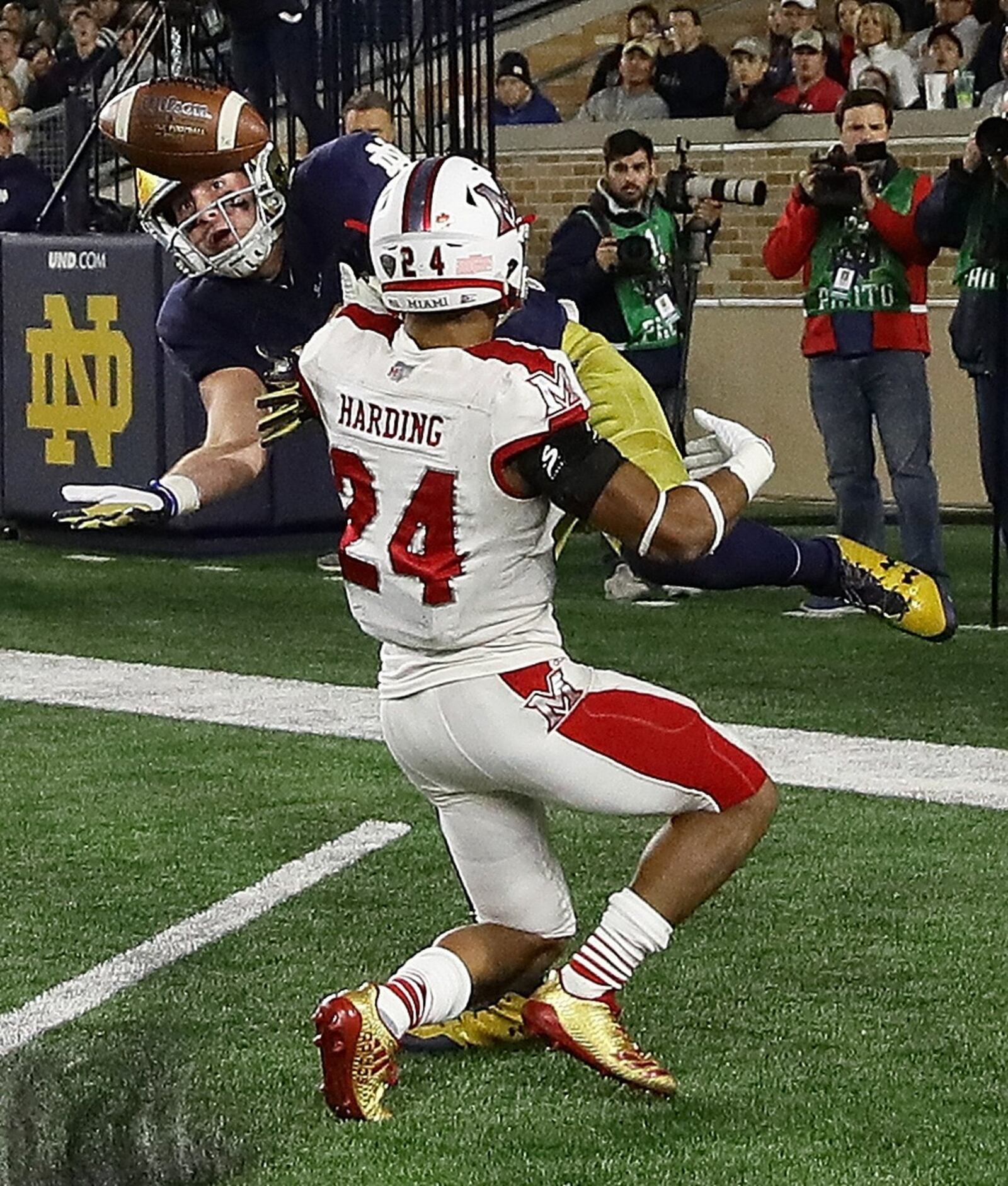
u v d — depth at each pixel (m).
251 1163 5.86
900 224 13.91
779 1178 5.71
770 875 8.60
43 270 18.12
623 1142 5.98
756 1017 6.98
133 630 14.55
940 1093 6.31
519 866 6.34
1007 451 14.00
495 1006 6.71
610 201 15.14
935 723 11.35
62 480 18.27
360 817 9.64
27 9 27.02
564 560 17.48
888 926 7.94
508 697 5.93
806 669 12.85
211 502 6.96
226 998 7.28
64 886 8.65
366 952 7.78
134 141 7.13
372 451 5.91
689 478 6.20
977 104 19.89
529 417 5.68
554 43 24.80
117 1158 5.86
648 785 5.99
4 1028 6.98
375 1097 6.06
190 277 7.66
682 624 14.47
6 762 10.77
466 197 5.77
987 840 9.08
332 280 7.44
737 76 20.28
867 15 20.55
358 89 18.42
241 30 17.45
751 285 20.25
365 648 13.79
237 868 8.87
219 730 11.43
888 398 14.24
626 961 6.14
